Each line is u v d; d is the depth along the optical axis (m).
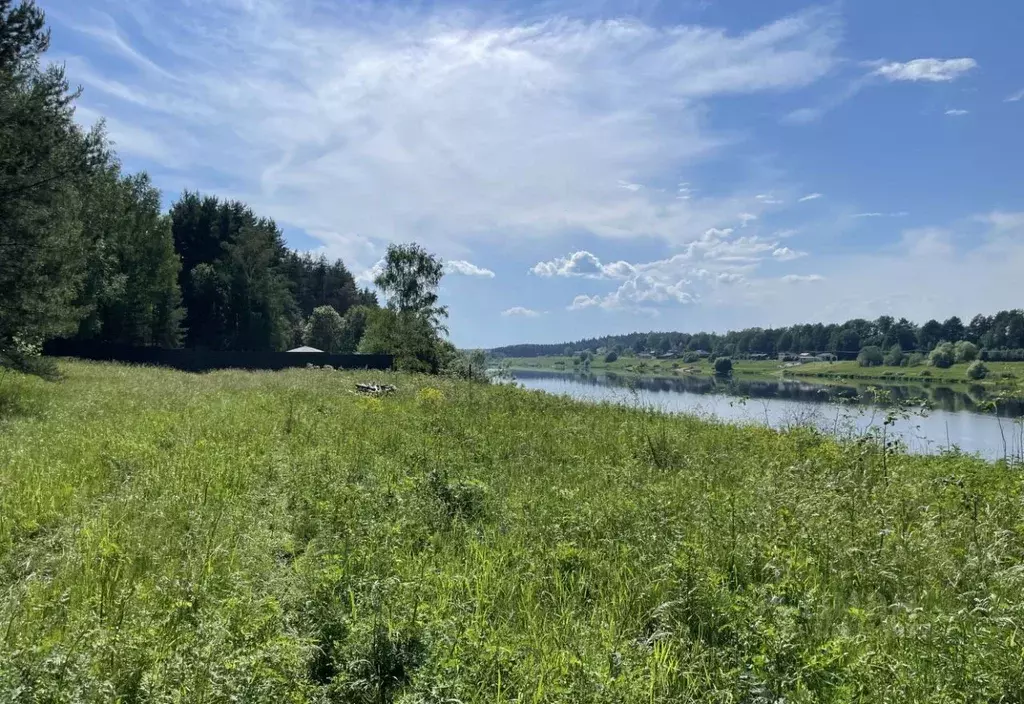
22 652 2.90
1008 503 5.95
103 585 3.94
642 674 3.07
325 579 3.83
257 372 31.28
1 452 7.80
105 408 12.53
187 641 3.09
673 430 11.01
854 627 3.71
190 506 5.70
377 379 26.03
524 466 8.10
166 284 48.38
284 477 6.90
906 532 5.20
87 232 23.81
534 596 4.22
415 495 6.01
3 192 14.26
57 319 17.27
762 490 6.10
